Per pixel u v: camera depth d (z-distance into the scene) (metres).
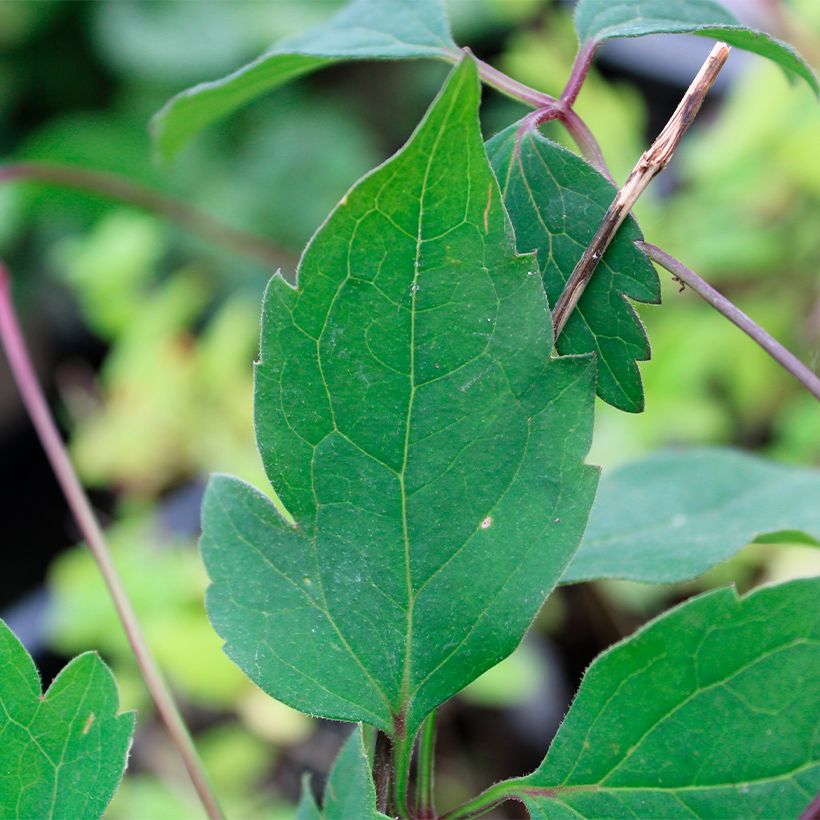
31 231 1.22
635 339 0.35
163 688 0.40
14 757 0.36
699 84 0.35
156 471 0.92
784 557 0.76
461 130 0.34
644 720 0.35
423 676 0.35
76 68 1.37
